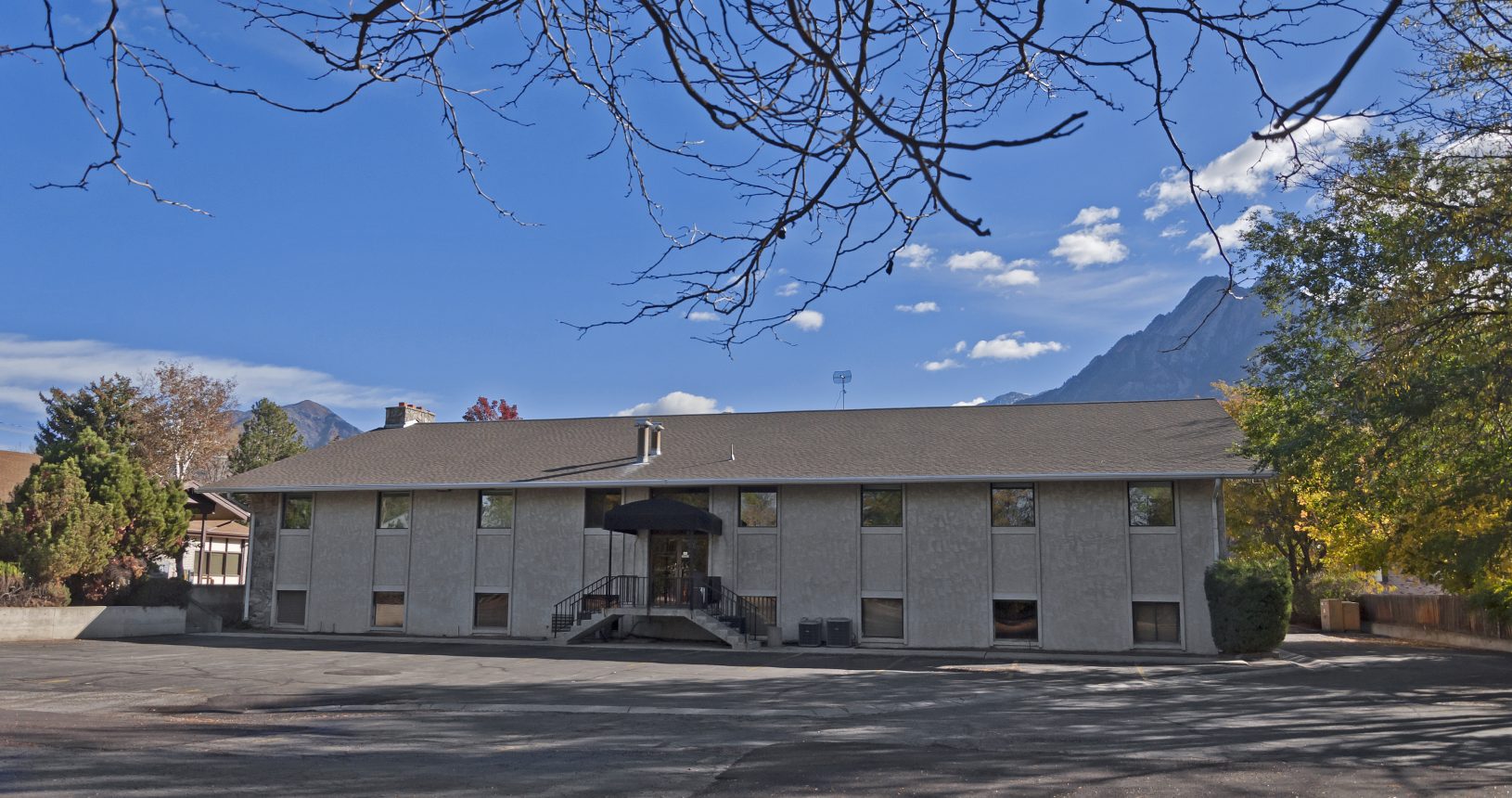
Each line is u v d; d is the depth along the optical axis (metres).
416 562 34.19
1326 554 43.41
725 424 38.12
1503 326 17.16
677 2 3.30
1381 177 16.88
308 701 17.45
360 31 3.03
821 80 3.42
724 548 32.06
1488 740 13.23
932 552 30.73
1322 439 23.17
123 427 60.16
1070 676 22.05
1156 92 3.16
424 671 22.59
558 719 15.50
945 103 3.35
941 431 34.66
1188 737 13.54
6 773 10.55
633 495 33.00
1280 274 22.30
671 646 30.31
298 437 81.25
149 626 33.03
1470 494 21.50
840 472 31.02
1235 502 48.25
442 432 40.34
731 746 12.84
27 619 29.95
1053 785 10.27
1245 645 27.33
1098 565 29.64
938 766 11.37
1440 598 35.97
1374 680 21.25
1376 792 9.91
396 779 10.56
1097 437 32.34
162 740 12.92
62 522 32.31
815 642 30.64
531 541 33.47
